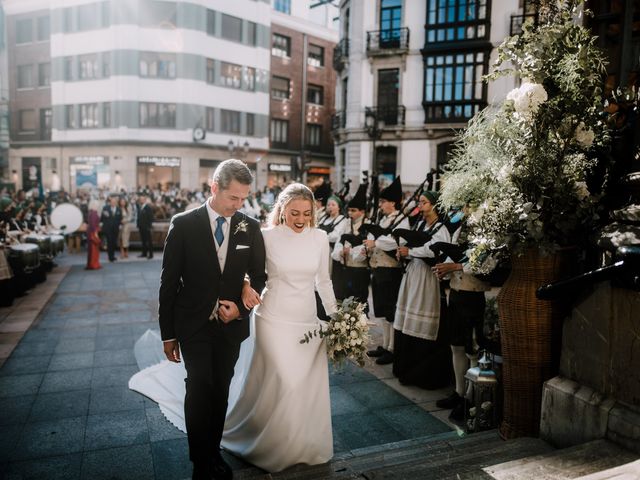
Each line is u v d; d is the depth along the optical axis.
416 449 3.14
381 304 5.42
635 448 2.31
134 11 30.89
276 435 3.01
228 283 2.95
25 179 34.59
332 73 39.97
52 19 32.19
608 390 2.53
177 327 2.94
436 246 4.11
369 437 3.71
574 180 2.86
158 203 21.19
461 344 4.08
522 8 20.86
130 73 31.16
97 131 32.09
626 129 3.02
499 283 3.71
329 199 6.92
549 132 2.92
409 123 23.30
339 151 26.67
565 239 2.93
